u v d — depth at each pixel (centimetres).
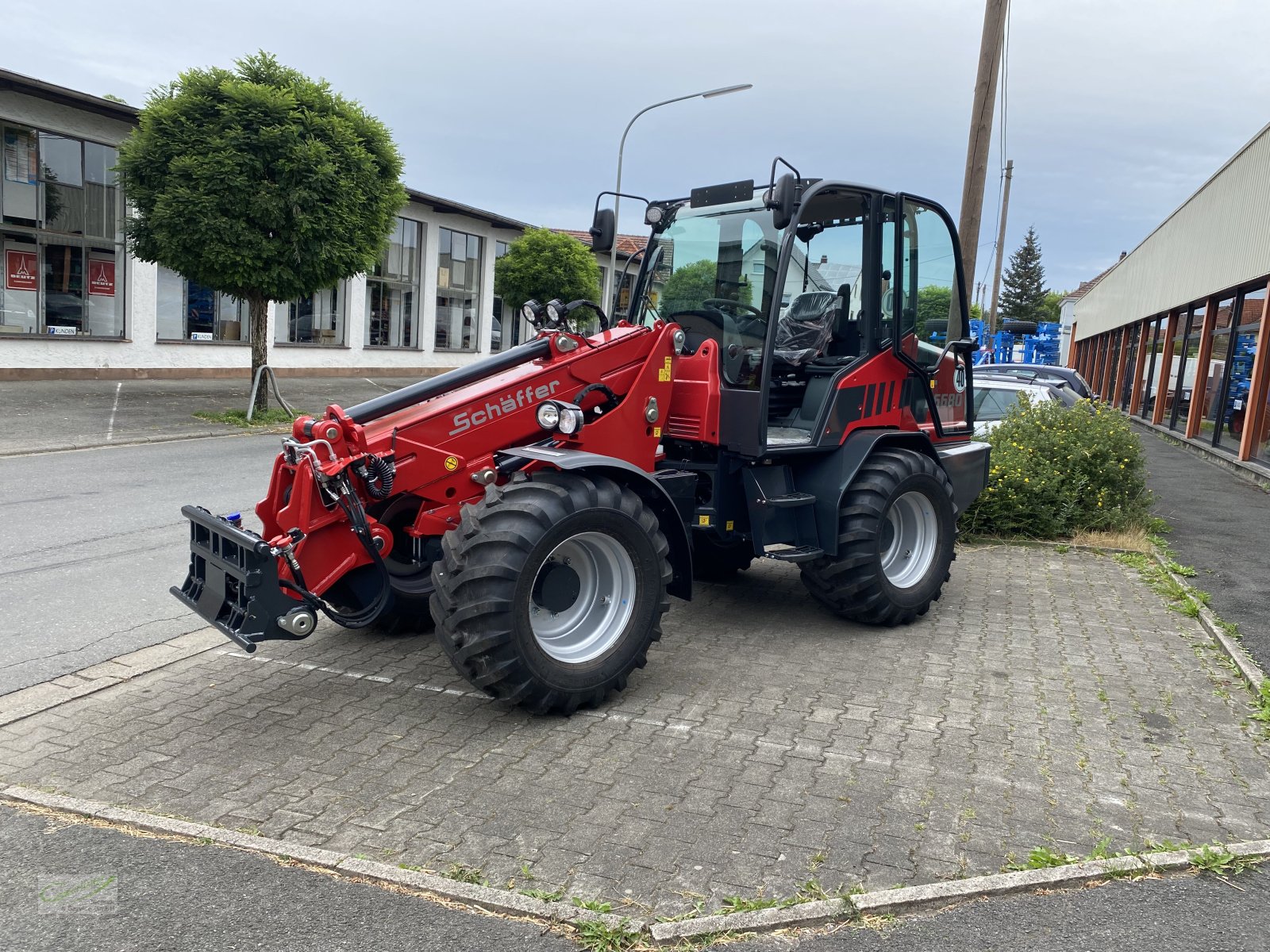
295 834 325
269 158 1414
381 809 344
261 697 452
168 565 684
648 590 452
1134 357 2497
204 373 2166
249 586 394
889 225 593
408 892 293
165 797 350
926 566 607
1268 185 1336
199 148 1395
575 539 434
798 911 284
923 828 337
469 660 409
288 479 434
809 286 582
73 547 727
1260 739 423
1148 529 887
